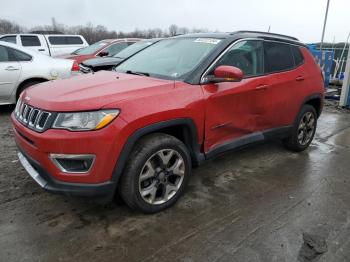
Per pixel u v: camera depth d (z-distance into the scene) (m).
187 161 3.30
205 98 3.31
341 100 8.55
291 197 3.59
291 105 4.47
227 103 3.55
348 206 3.44
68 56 10.16
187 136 3.32
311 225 3.07
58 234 2.84
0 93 6.49
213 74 3.46
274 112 4.22
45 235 2.82
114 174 2.81
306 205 3.43
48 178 2.77
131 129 2.79
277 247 2.75
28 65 6.70
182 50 3.88
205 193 3.61
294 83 4.43
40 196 3.43
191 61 3.58
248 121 3.90
